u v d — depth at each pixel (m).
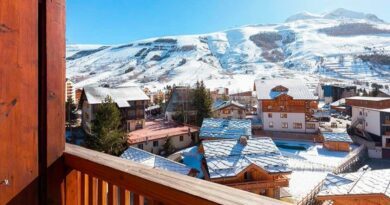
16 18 1.32
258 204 0.86
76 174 1.59
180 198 1.00
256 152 12.05
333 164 17.38
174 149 20.50
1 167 1.28
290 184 13.69
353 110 27.03
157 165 10.26
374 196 6.89
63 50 1.53
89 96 22.42
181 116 26.70
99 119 16.92
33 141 1.40
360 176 8.37
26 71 1.36
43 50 1.43
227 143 12.83
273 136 24.70
